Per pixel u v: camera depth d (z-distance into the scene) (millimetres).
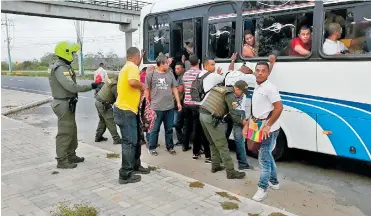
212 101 5430
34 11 30922
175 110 7566
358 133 5180
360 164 6340
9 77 44406
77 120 11477
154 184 4949
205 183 5137
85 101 16875
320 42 5492
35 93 21719
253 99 4641
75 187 4848
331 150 5508
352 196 4926
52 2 31781
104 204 4293
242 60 6555
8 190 4742
